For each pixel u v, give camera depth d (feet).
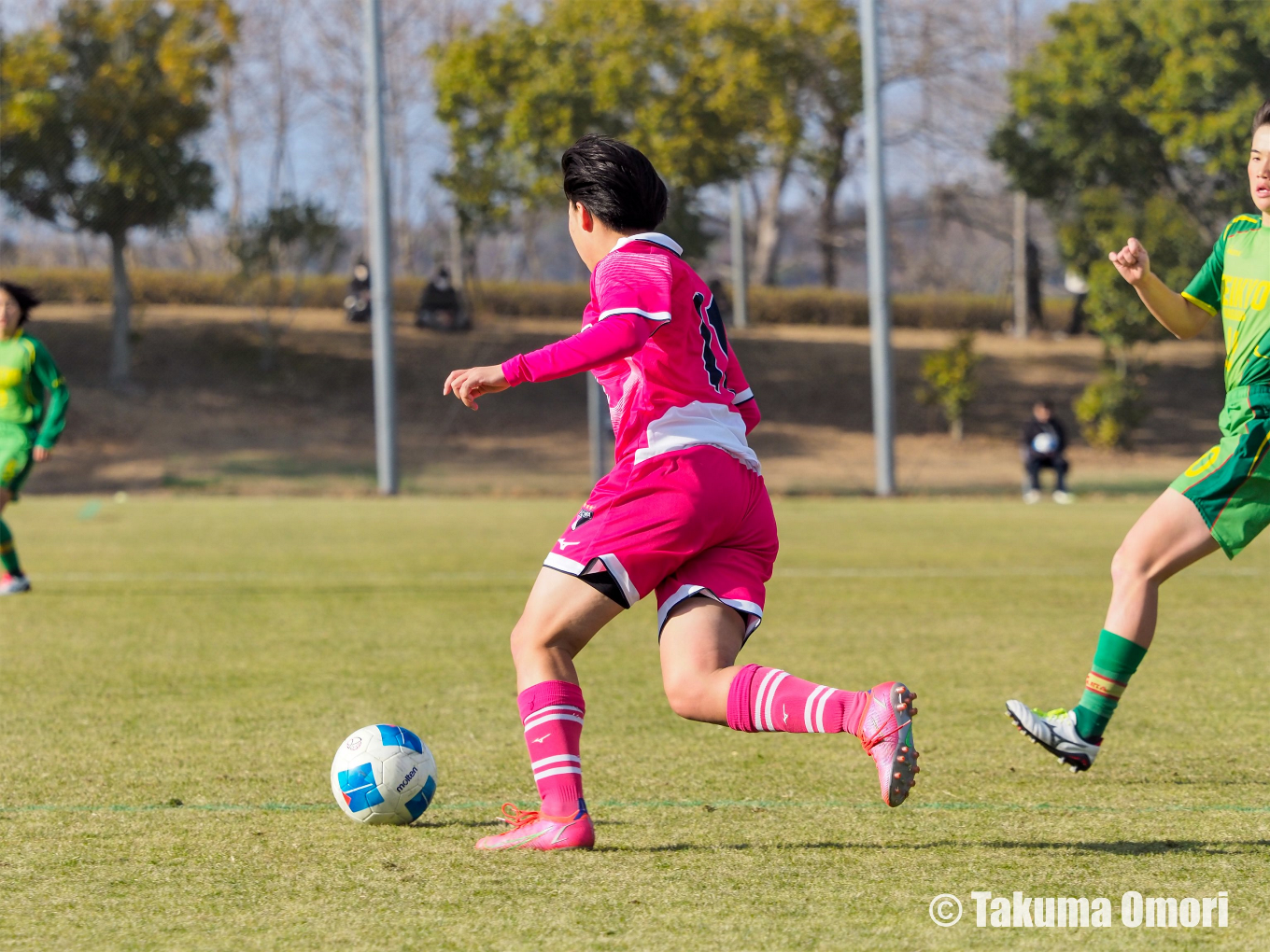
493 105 339.98
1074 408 360.89
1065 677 72.74
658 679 73.20
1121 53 321.32
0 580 115.24
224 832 41.73
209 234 482.69
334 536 167.73
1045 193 355.97
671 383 37.29
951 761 52.70
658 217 38.88
